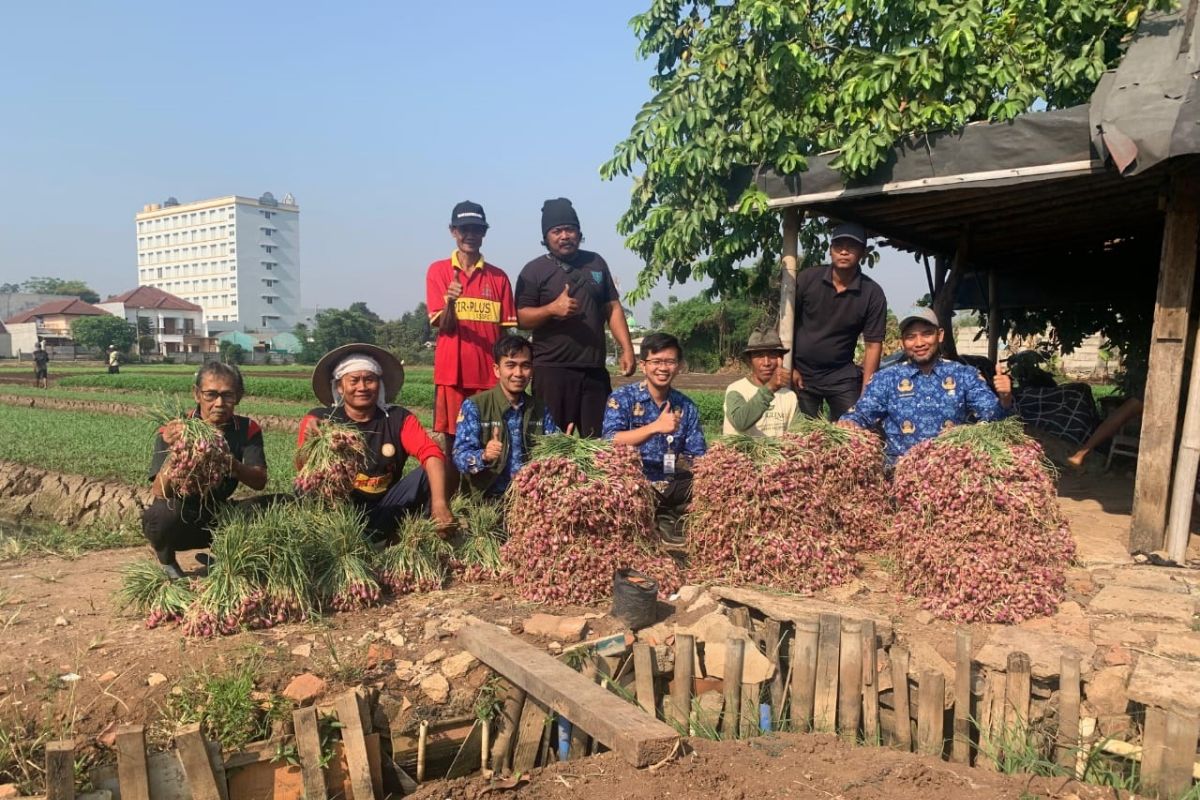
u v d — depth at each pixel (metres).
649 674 4.15
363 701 3.82
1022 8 6.75
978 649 4.17
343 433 4.83
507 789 3.69
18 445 12.66
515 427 5.48
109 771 3.47
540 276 5.97
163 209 132.38
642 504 4.88
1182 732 3.29
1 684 3.78
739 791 3.48
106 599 4.91
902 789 3.53
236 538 4.42
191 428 4.41
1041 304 10.85
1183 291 5.19
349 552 4.78
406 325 70.38
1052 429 8.99
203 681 3.79
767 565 4.94
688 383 29.27
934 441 4.84
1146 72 4.90
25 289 146.25
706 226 8.06
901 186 6.20
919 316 5.59
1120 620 4.33
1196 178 5.06
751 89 7.31
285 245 132.12
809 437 5.52
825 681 4.09
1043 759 3.71
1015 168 5.66
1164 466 5.36
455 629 4.39
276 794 3.67
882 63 6.46
